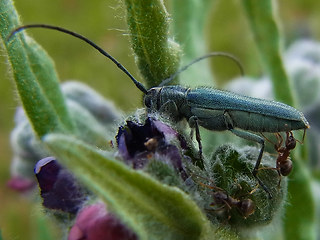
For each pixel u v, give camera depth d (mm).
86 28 196
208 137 80
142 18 71
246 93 98
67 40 191
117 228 62
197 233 61
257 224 69
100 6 203
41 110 76
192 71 91
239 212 68
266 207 69
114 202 59
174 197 60
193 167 67
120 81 169
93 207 63
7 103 167
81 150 58
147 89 75
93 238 62
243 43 173
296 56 107
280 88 85
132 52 73
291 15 187
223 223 68
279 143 72
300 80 98
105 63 177
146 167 64
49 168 65
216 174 69
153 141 65
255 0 86
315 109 98
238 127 73
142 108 72
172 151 65
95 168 58
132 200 59
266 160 71
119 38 185
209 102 73
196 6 92
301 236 82
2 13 73
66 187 65
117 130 69
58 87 77
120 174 59
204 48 93
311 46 108
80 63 181
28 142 91
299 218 83
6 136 168
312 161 98
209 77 92
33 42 76
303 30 140
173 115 73
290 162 71
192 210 61
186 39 91
